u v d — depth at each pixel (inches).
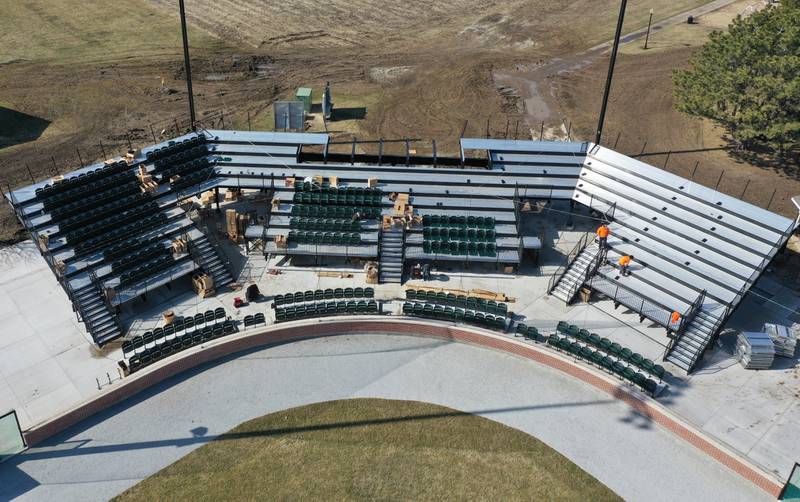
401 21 3671.3
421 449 1291.8
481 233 1798.7
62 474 1225.4
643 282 1631.4
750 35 2235.5
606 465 1264.8
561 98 2790.4
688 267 1628.9
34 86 2802.7
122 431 1317.7
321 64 3120.1
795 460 1261.1
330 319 1572.3
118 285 1587.1
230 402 1390.3
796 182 2153.1
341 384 1443.2
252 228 1797.5
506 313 1604.3
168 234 1737.2
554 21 3631.9
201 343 1491.1
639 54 3171.8
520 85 2908.5
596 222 1948.8
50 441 1291.8
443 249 1766.7
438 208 1861.5
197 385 1432.1
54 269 1593.3
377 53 3253.0
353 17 3713.1
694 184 1793.8
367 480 1227.9
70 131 2479.1
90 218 1707.7
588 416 1373.0
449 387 1440.7
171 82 2886.3
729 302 1534.2
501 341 1529.3
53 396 1365.7
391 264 1740.9
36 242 1662.2
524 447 1299.2
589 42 3351.4
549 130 2536.9
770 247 1612.9
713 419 1343.5
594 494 1207.6
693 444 1302.9
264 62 3117.6
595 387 1440.7
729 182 2153.1
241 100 2746.1
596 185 1888.5
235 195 2011.6
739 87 2178.9
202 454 1273.4
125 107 2662.4
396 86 2906.0
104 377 1414.9
